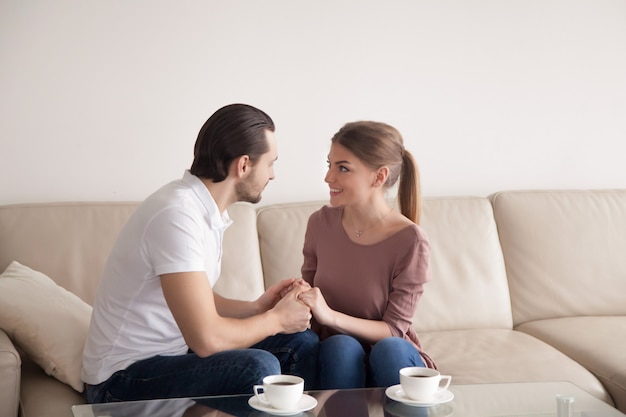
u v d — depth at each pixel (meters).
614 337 2.79
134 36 3.08
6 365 2.01
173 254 1.95
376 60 3.32
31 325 2.24
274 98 3.23
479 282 3.06
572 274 3.16
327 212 2.47
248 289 2.85
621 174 3.53
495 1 3.41
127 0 3.06
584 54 3.50
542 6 3.45
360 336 2.24
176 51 3.12
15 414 2.03
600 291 3.17
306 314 2.12
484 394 1.92
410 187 2.44
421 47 3.35
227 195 2.11
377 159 2.30
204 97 3.16
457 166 3.42
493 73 3.43
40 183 3.02
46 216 2.75
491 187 3.46
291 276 2.92
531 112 3.47
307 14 3.24
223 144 2.04
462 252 3.07
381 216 2.36
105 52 3.05
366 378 2.21
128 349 2.06
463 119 3.41
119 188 3.10
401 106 3.35
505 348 2.72
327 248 2.41
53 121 3.02
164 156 3.13
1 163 2.98
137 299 2.04
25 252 2.67
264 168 2.11
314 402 1.80
